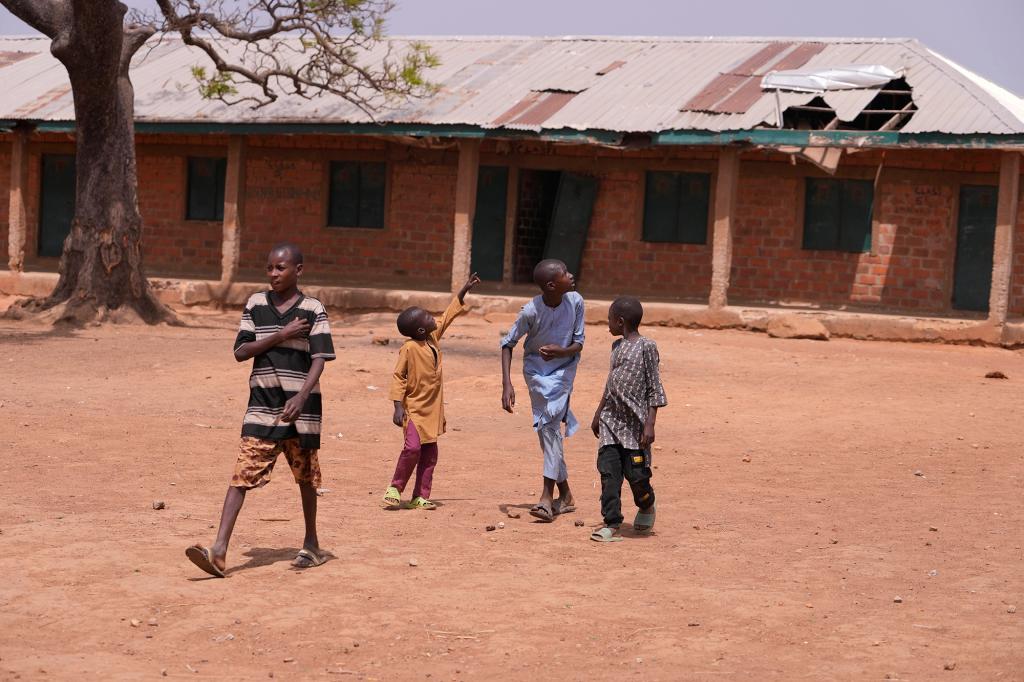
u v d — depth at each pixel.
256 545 7.34
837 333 21.73
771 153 24.44
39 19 20.89
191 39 22.84
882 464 11.12
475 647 5.56
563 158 26.19
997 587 6.61
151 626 5.79
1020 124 20.48
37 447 10.64
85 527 7.62
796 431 12.82
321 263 28.02
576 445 12.06
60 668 5.12
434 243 27.17
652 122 22.73
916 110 21.84
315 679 5.11
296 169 28.14
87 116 21.59
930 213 23.56
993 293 20.86
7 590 6.20
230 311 26.11
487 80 26.16
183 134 28.72
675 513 8.70
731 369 17.20
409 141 24.92
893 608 6.21
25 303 21.98
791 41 26.56
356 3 22.83
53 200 30.16
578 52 27.70
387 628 5.80
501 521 8.31
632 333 7.93
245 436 6.63
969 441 12.41
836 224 24.27
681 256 25.38
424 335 8.77
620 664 5.32
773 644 5.61
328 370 15.91
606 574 6.84
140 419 12.30
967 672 5.18
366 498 9.07
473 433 12.48
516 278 27.00
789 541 7.73
